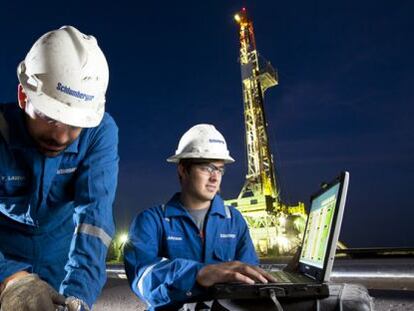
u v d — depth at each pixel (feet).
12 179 6.88
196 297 5.70
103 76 6.23
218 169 8.73
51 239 7.98
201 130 9.05
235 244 8.95
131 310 13.38
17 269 4.82
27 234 7.88
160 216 8.38
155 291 6.10
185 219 8.41
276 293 4.56
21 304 3.80
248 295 4.62
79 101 5.87
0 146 6.68
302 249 7.14
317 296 4.56
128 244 7.79
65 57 5.86
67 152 6.65
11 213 7.41
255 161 131.95
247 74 140.46
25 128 6.53
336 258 23.07
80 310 4.01
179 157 8.82
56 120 5.72
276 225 124.47
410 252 20.39
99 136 7.03
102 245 6.03
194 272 5.69
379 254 21.09
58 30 6.13
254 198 126.31
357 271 13.51
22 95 6.09
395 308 10.98
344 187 5.03
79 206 6.59
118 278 19.47
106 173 6.82
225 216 8.82
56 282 8.49
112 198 6.81
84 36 6.33
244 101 139.54
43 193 6.98
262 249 124.06
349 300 4.43
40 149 6.66
